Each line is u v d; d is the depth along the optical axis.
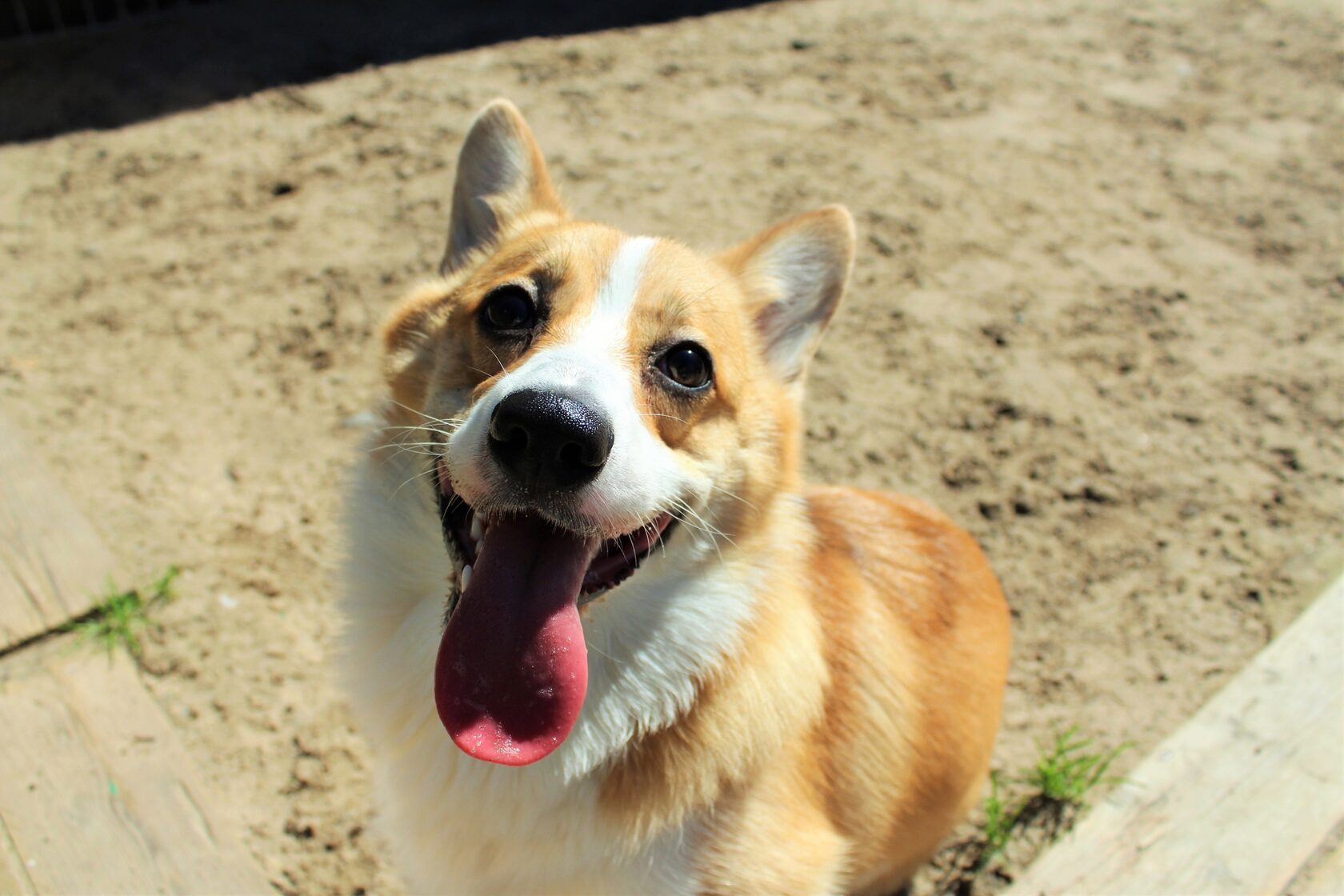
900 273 1.03
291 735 0.66
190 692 0.67
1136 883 0.56
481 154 0.58
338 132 1.20
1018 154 1.24
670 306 0.51
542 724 0.47
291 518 0.77
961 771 0.58
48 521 0.73
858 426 0.86
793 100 1.33
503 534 0.48
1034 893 0.56
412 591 0.51
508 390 0.46
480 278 0.53
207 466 0.80
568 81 1.34
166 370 0.88
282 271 0.99
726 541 0.51
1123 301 1.01
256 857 0.61
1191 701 0.69
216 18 1.44
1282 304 1.02
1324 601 0.68
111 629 0.68
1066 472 0.82
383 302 0.95
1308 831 0.57
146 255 1.00
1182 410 0.89
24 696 0.65
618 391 0.47
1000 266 1.05
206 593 0.72
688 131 1.24
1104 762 0.64
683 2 1.59
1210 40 1.57
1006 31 1.56
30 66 1.30
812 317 0.56
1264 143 1.30
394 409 0.52
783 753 0.52
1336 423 0.88
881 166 1.20
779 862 0.52
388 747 0.52
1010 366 0.93
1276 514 0.80
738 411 0.52
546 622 0.47
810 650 0.53
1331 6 1.68
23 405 0.83
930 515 0.64
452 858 0.51
